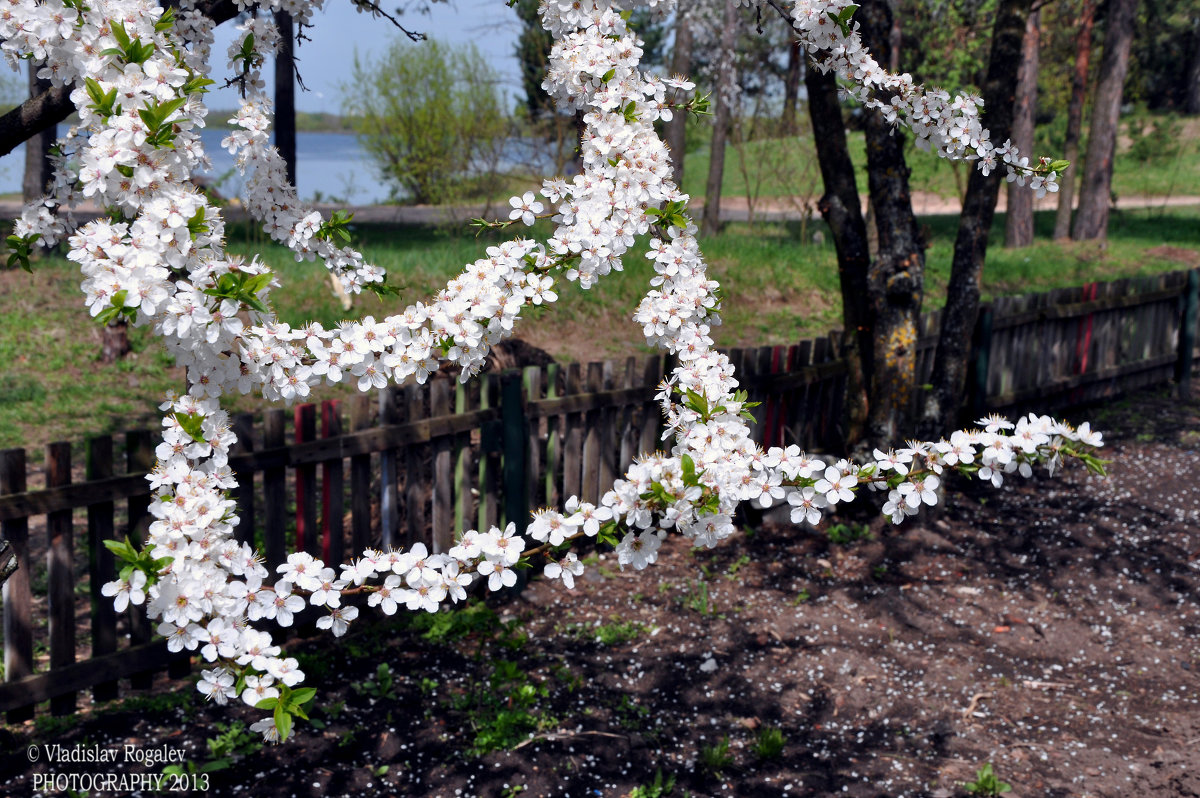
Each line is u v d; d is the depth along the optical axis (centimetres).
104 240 177
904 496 207
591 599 475
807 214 1628
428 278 929
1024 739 353
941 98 282
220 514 189
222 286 179
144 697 367
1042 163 281
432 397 441
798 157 1758
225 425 200
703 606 464
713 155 1697
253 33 291
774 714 373
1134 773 327
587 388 505
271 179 292
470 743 342
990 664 418
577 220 227
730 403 219
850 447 581
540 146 1530
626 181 230
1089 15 1847
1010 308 719
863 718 370
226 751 328
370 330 210
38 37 197
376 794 310
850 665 412
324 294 869
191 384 199
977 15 1455
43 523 571
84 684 344
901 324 546
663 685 394
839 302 1072
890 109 289
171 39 220
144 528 354
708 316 243
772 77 1691
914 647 433
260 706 176
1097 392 835
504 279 226
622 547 206
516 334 883
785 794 316
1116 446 722
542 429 624
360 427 418
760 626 449
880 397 555
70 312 845
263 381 204
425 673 393
